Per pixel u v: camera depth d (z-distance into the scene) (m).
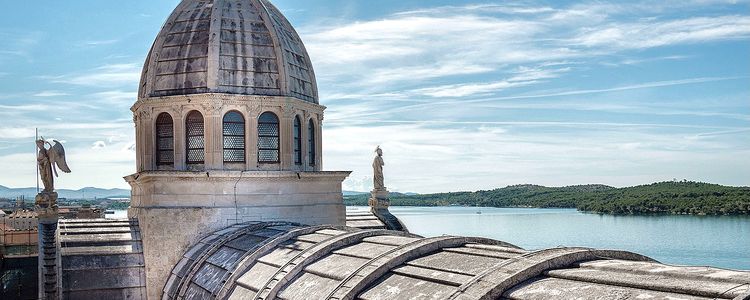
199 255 37.03
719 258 90.94
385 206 52.97
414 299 21.52
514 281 20.28
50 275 36.59
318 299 24.45
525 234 129.62
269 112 43.28
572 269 20.55
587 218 179.38
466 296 20.20
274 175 42.00
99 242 39.78
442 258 24.38
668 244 104.44
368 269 24.86
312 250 29.31
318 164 46.41
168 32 44.41
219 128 41.94
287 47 45.03
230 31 43.62
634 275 18.78
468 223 177.25
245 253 33.06
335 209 44.47
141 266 39.03
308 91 46.03
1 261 46.16
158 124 43.31
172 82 43.06
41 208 40.62
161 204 41.00
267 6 47.38
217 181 41.34
